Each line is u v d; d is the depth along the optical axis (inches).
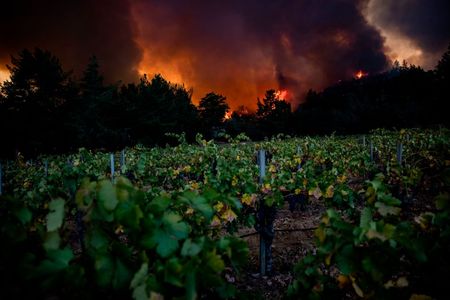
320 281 81.5
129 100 1577.3
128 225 64.0
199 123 1876.2
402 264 76.3
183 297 58.2
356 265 69.5
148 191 177.8
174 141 1560.0
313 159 430.3
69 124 1128.2
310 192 182.9
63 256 61.4
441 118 1433.3
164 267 61.5
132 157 482.3
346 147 534.6
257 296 106.6
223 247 70.3
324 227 74.2
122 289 64.0
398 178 240.2
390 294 70.0
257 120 2394.2
